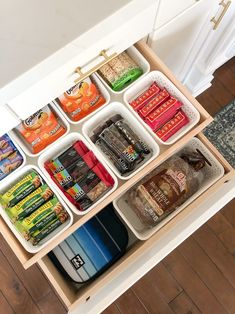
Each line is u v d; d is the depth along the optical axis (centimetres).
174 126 98
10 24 69
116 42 81
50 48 67
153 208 105
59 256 109
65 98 95
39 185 95
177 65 132
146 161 98
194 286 142
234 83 163
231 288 143
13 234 93
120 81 97
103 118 101
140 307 140
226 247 146
